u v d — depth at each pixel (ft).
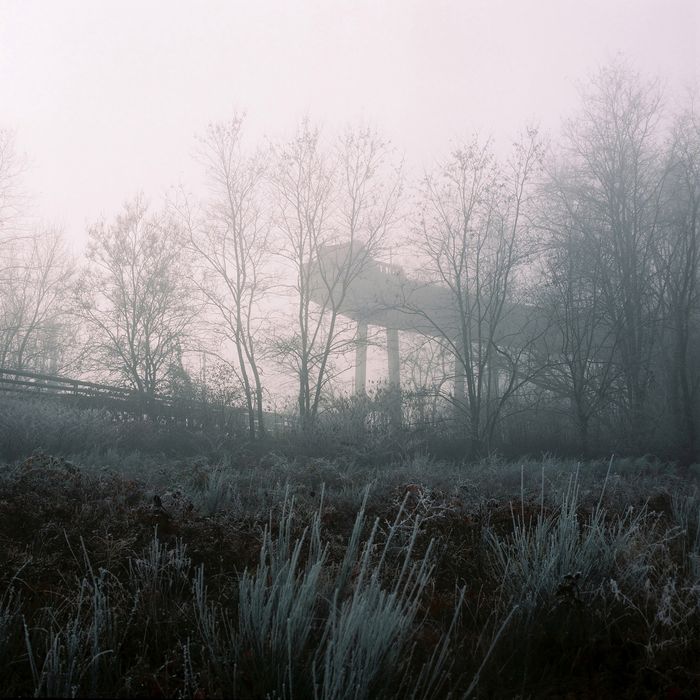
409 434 69.15
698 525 22.67
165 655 11.44
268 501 25.85
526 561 15.25
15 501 20.62
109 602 13.48
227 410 76.89
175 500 21.88
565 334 86.58
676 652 12.43
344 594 13.58
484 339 91.40
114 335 91.04
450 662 11.82
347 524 21.36
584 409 85.61
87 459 43.04
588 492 29.78
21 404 53.88
